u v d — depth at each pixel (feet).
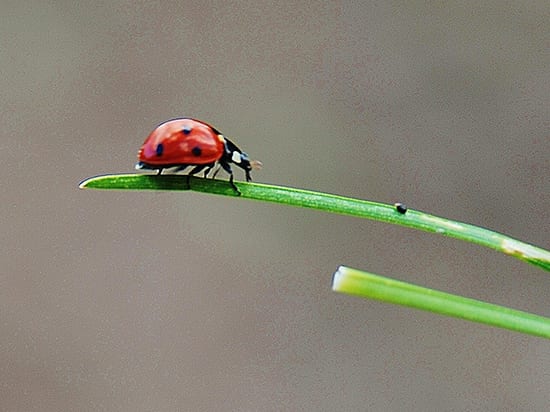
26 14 0.84
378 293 0.23
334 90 0.77
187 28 0.85
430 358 0.62
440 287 0.64
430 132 0.72
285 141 0.73
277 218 0.69
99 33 0.83
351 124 0.74
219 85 0.79
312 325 0.64
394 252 0.67
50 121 0.76
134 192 0.72
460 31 0.80
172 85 0.79
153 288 0.66
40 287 0.66
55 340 0.63
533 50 0.77
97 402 0.60
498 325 0.24
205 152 0.32
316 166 0.71
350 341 0.64
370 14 0.84
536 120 0.72
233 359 0.63
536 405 0.57
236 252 0.67
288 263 0.67
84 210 0.71
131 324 0.64
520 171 0.69
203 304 0.65
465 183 0.69
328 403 0.60
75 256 0.68
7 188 0.71
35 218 0.70
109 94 0.78
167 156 0.32
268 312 0.65
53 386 0.60
